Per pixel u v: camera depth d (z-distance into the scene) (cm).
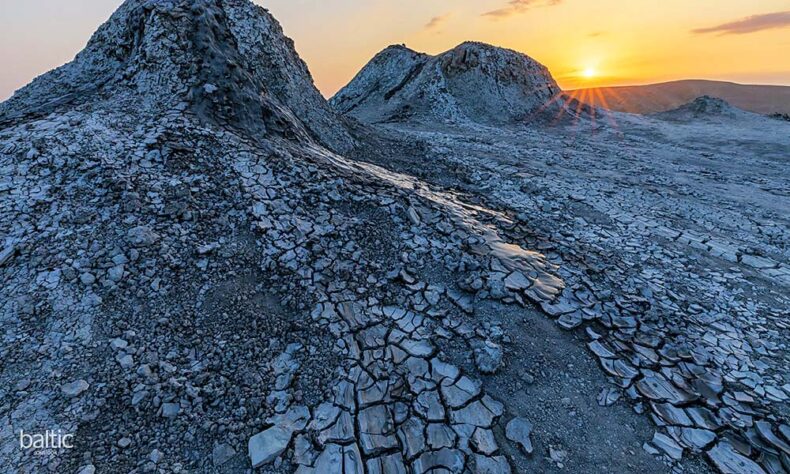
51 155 885
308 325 685
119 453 487
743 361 722
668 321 801
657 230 1279
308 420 550
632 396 621
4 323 600
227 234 835
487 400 596
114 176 854
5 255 689
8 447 470
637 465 522
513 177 1688
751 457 537
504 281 839
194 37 1245
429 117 3416
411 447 527
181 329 647
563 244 1095
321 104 1836
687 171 2041
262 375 602
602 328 759
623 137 3000
